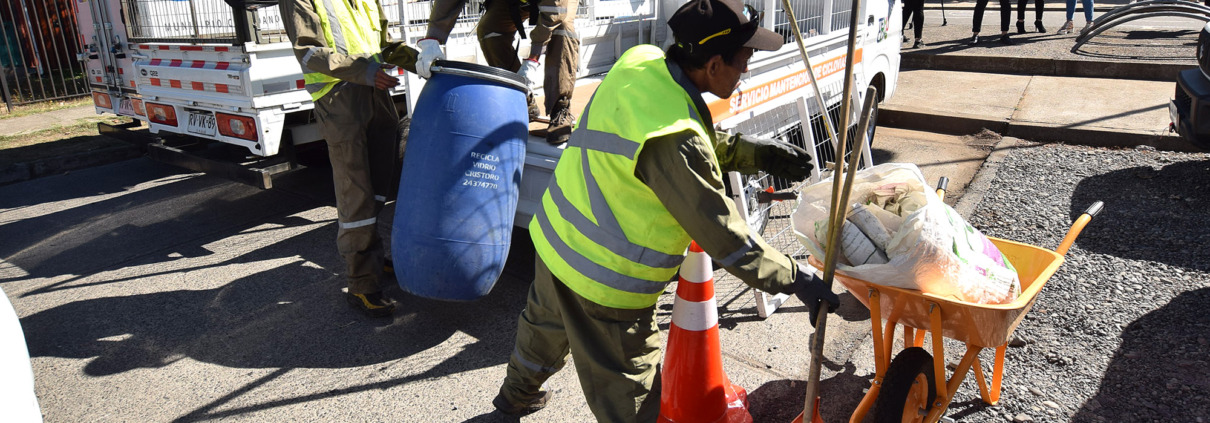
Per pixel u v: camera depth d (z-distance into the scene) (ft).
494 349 11.72
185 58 17.34
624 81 6.95
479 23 14.28
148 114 19.34
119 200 19.75
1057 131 22.30
